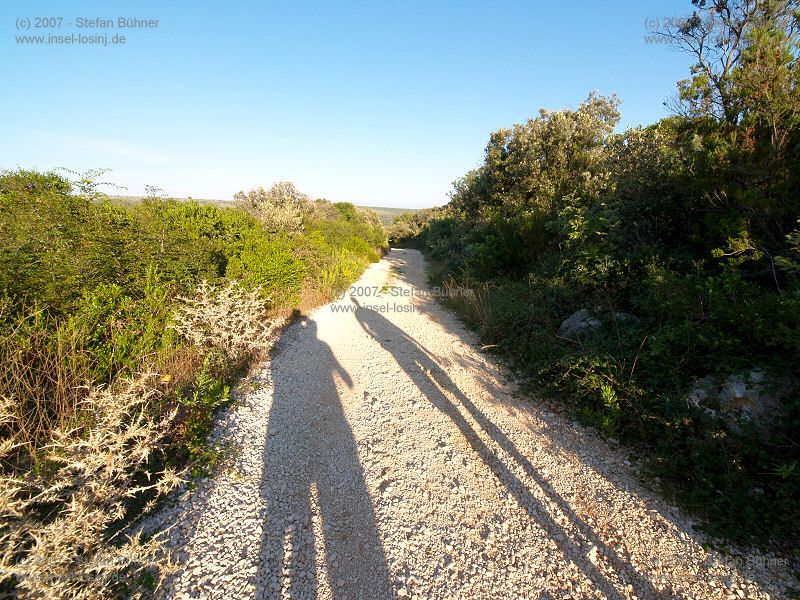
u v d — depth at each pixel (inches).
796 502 93.0
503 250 383.9
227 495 108.5
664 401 132.6
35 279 154.3
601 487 115.3
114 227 223.3
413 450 134.7
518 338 227.8
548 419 154.7
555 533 98.8
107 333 163.3
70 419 118.2
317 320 306.3
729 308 128.6
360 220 1299.2
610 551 93.3
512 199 498.9
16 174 226.5
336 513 104.5
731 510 98.3
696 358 137.8
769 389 109.2
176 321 194.4
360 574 86.2
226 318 195.5
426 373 204.1
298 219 545.3
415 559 90.7
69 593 68.4
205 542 92.4
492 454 132.6
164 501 104.5
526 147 517.7
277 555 90.2
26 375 128.1
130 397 98.0
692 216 205.8
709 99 218.5
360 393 179.9
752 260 159.6
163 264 220.5
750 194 161.0
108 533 91.5
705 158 193.3
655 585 84.4
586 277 221.6
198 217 323.0
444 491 114.2
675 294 150.0
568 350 185.9
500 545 95.0
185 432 126.1
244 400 163.0
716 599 80.7
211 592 79.9
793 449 102.8
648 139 234.4
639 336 165.9
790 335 110.1
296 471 121.7
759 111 181.2
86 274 176.6
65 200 217.0
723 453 109.0
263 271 287.7
